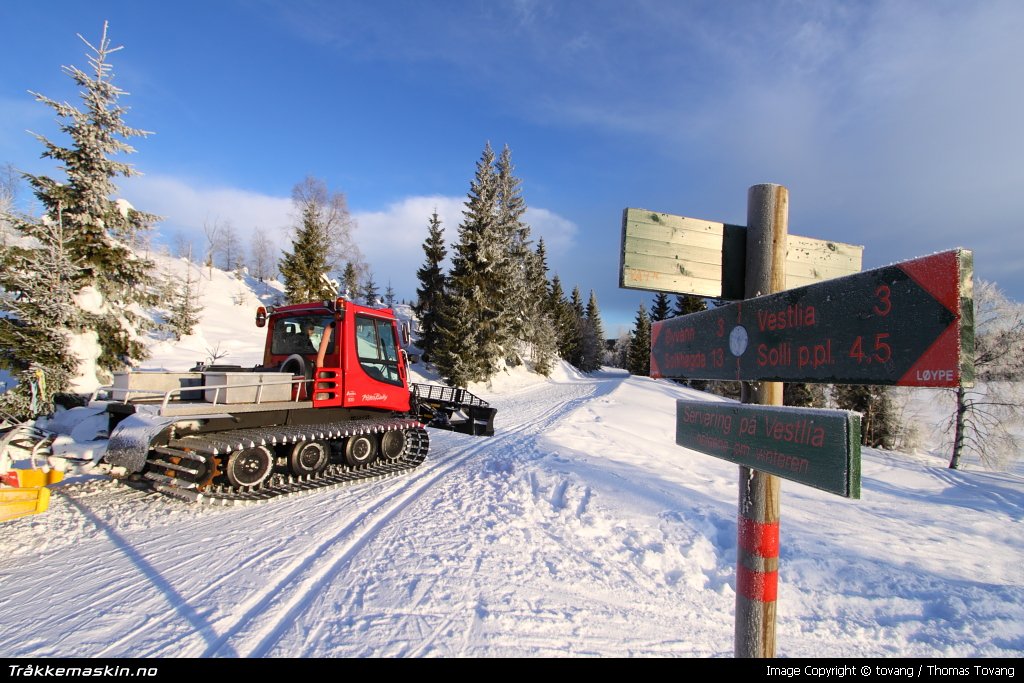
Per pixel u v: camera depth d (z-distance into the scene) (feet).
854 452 4.45
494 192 91.50
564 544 15.53
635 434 45.80
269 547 14.49
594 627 11.02
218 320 102.12
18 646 9.60
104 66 35.47
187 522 16.52
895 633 11.55
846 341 4.81
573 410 60.18
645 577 13.71
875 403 86.89
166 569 13.01
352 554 14.08
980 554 17.76
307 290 96.78
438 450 30.76
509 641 10.23
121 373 20.18
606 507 18.97
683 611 12.07
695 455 37.88
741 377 6.31
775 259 6.55
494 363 94.12
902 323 4.22
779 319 5.72
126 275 37.19
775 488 6.40
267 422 20.20
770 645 6.35
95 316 34.65
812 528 18.92
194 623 10.50
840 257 7.27
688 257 6.75
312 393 21.40
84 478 21.42
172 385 20.99
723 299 6.93
